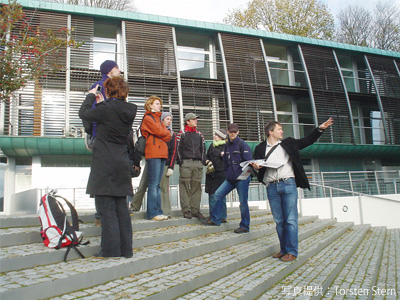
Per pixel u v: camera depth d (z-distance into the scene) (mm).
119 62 14602
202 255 4590
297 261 4910
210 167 6707
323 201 12852
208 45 16375
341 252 6285
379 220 13234
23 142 12320
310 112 18016
